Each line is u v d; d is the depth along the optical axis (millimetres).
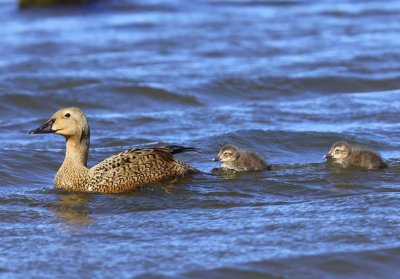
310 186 14070
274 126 18750
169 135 18094
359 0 39469
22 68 25125
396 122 18969
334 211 12680
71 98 21672
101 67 25453
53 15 36312
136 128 18859
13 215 12953
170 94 21875
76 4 38094
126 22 34219
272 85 22828
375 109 20188
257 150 16891
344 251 11203
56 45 29203
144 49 28406
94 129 18828
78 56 27172
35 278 10562
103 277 10562
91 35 31203
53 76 23656
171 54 27516
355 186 13992
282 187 14047
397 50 27188
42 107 21141
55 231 12188
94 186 14094
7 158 15953
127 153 14359
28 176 15352
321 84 22969
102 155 16531
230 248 11359
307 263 10922
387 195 13328
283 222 12250
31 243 11711
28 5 37719
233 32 31453
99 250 11391
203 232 11969
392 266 10906
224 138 17344
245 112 20141
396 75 23641
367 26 32438
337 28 32156
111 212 13047
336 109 20328
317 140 17344
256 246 11398
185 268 10773
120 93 22016
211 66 25422
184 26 33031
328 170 14961
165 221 12484
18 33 31875
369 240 11508
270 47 28422
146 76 23906
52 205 13453
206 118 19641
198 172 14836
